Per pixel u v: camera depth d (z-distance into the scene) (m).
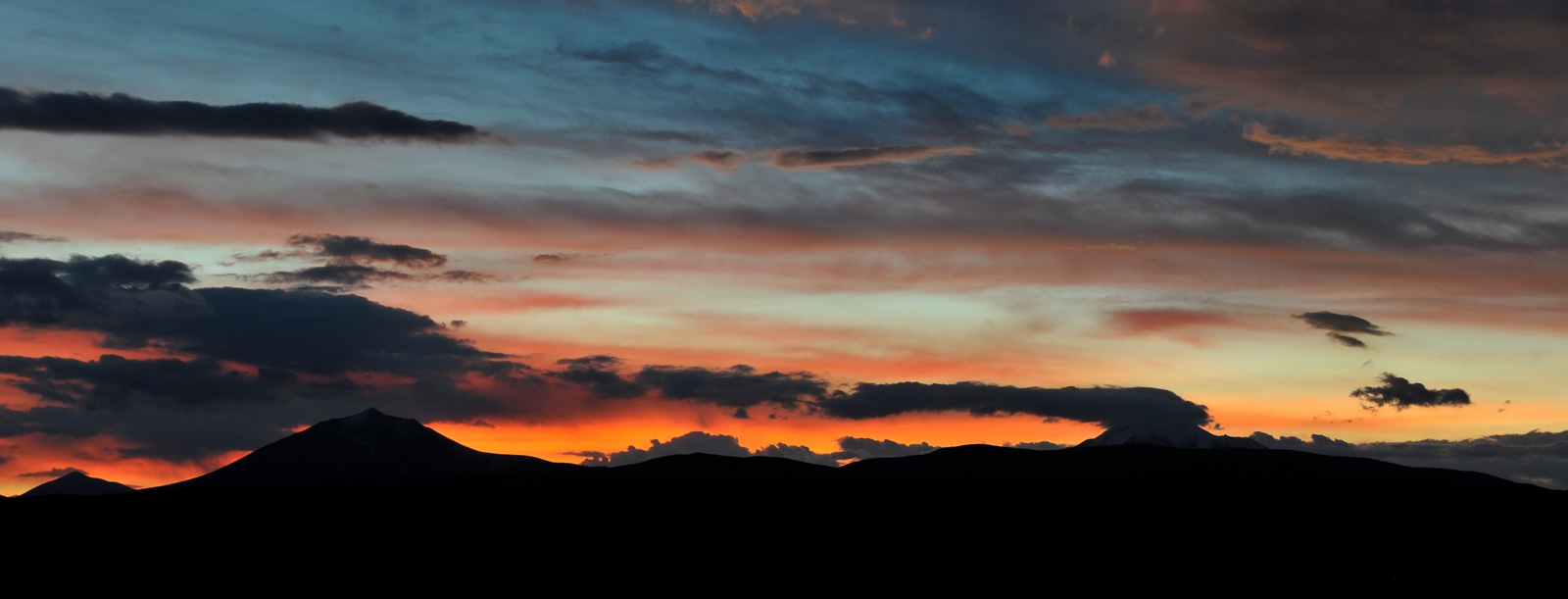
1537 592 105.75
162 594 103.69
